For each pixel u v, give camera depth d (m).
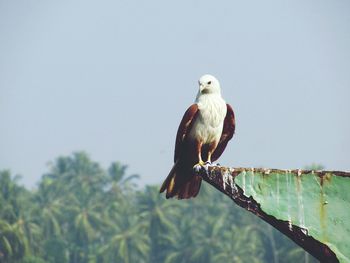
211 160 11.59
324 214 6.42
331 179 6.46
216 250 64.81
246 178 6.71
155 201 69.81
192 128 11.05
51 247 64.25
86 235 69.69
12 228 59.59
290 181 6.55
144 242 68.19
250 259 63.75
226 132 11.32
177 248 67.44
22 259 59.44
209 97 11.05
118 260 65.81
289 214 6.49
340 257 6.31
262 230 67.81
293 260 62.16
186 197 11.03
